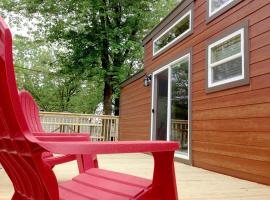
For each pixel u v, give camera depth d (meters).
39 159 0.99
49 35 14.09
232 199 2.82
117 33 13.31
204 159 5.12
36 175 1.04
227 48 4.70
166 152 1.22
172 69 6.73
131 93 9.45
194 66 5.69
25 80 21.31
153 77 7.68
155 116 7.53
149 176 3.99
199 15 5.63
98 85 16.06
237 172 4.23
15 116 0.98
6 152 1.17
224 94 4.68
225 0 4.84
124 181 1.48
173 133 6.45
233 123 4.41
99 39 13.39
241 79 4.27
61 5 13.70
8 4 14.58
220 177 4.22
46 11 13.88
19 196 1.34
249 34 4.18
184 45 6.16
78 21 13.62
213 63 5.02
